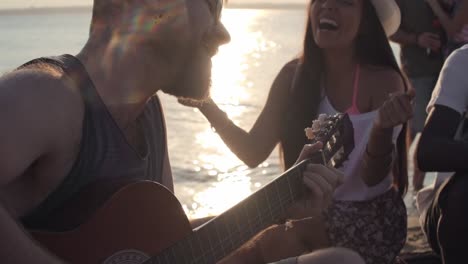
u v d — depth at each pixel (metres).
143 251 2.04
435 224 3.18
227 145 3.44
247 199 2.20
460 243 2.98
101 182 1.96
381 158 3.07
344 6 3.27
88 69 1.93
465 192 2.97
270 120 3.46
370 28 3.34
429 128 3.09
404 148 3.34
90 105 1.89
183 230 2.10
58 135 1.81
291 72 3.48
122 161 1.97
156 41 1.97
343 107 3.35
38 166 1.85
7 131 1.72
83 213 1.96
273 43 43.06
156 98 2.27
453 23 5.60
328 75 3.39
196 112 12.33
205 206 7.22
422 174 6.29
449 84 3.11
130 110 2.02
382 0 3.34
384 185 3.22
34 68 1.84
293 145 3.40
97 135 1.90
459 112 3.10
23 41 29.23
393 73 3.36
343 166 3.20
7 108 1.73
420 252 4.05
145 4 1.94
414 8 5.90
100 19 1.96
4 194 1.86
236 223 2.17
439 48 5.87
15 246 1.76
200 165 8.81
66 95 1.83
